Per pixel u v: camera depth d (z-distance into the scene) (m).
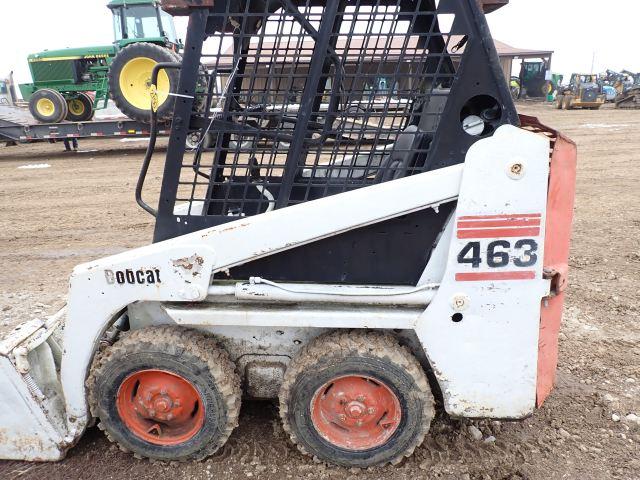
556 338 2.42
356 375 2.36
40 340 2.63
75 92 13.54
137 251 2.34
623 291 4.53
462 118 2.24
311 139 2.38
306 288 2.32
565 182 2.24
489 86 2.13
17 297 4.73
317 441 2.48
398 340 2.49
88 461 2.65
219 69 2.26
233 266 2.29
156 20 12.73
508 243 2.17
